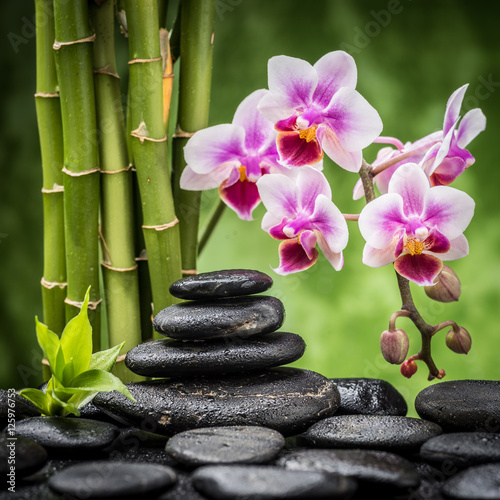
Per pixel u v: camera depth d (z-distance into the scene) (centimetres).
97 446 107
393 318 110
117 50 167
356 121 109
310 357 182
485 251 180
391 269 180
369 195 111
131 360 109
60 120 115
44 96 115
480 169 180
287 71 109
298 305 183
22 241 184
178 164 116
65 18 112
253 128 113
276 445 105
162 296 115
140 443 109
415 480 103
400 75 183
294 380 110
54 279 116
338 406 110
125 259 115
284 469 102
